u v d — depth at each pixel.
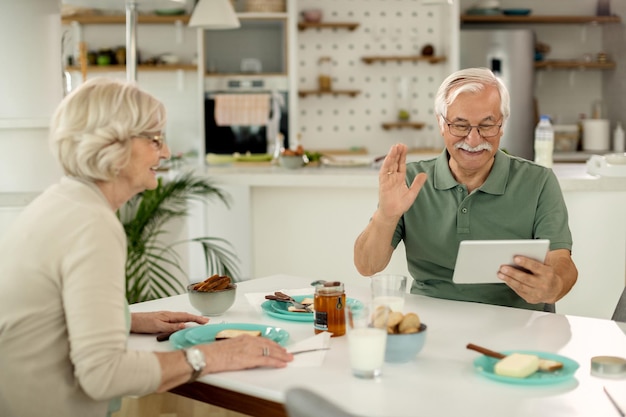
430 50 6.90
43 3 3.19
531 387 1.40
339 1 7.00
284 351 1.56
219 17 4.78
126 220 3.81
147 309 2.04
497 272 1.85
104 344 1.40
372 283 1.68
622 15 6.81
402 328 1.54
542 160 3.92
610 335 1.74
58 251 1.44
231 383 1.44
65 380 1.47
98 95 1.53
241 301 2.10
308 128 7.08
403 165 2.07
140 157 1.58
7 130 3.02
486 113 2.16
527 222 2.27
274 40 6.85
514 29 7.16
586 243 3.78
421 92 7.13
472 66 6.62
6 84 3.16
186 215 3.92
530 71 6.63
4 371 1.46
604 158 3.76
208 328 1.74
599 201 3.76
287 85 6.61
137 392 1.43
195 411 3.02
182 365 1.46
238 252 5.76
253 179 4.17
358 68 7.07
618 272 3.78
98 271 1.43
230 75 6.57
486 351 1.53
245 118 6.45
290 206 4.25
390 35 7.05
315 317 1.76
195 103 6.80
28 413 1.46
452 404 1.31
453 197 2.30
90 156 1.50
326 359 1.57
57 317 1.46
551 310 2.29
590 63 6.96
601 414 1.26
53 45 3.23
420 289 2.38
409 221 2.35
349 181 4.05
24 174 3.04
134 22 3.93
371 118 7.13
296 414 0.96
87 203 1.49
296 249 4.27
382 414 1.27
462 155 2.21
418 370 1.50
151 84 6.80
